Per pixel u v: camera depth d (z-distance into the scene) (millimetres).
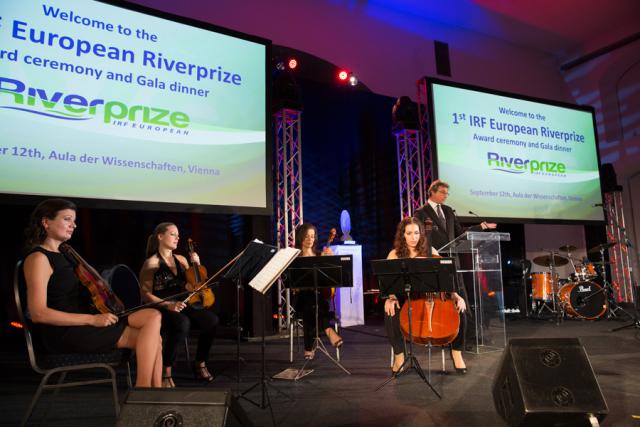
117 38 4438
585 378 1777
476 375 3531
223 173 4867
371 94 8336
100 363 2293
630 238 9258
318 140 7848
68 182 4066
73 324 2170
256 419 2578
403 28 8727
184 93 4738
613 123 9695
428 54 8883
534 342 1897
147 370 2260
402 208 6609
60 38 4145
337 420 2543
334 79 8047
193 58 4836
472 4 8609
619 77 9633
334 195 7895
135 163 4402
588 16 9000
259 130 5133
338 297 6645
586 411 1696
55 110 4059
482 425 2430
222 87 4973
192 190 4676
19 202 3840
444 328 3211
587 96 10000
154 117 4543
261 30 7340
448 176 6379
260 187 5070
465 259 4652
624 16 9031
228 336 5965
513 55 9852
